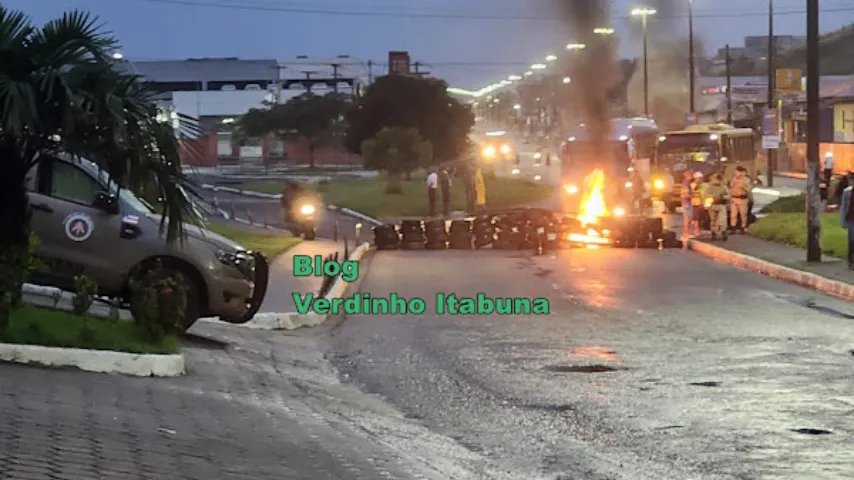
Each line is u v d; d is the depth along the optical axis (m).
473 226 31.95
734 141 48.59
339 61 124.06
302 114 83.44
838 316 17.19
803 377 12.00
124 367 10.84
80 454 7.28
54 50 10.96
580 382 11.98
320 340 15.59
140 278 13.66
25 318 11.16
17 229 11.12
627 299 19.56
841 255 25.22
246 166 88.50
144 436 8.11
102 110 10.87
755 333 15.35
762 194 52.12
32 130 10.81
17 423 7.88
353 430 9.66
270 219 43.47
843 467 8.31
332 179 68.19
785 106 80.56
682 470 8.31
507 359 13.59
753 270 24.59
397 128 55.75
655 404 10.73
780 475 8.10
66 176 13.72
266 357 13.76
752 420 9.95
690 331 15.62
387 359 13.88
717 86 96.50
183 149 11.59
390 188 55.66
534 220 31.75
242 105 106.75
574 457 8.79
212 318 16.31
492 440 9.45
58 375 10.09
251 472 7.48
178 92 105.75
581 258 28.11
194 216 11.73
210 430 8.73
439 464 8.55
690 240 30.88
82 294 11.95
